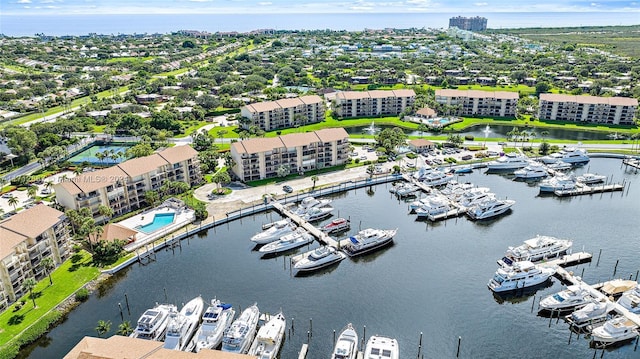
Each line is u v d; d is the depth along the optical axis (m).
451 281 109.88
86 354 72.31
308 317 96.56
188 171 159.25
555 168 186.25
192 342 88.81
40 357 85.88
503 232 134.38
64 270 110.31
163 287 106.75
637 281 108.38
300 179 170.12
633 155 198.38
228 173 174.38
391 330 93.06
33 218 108.50
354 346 85.44
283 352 86.75
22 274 100.31
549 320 96.06
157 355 72.62
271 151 167.62
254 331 90.81
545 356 86.31
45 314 94.81
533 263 112.62
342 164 185.75
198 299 99.31
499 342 89.81
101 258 115.25
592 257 119.06
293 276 112.12
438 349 88.00
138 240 124.06
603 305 95.19
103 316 96.56
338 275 112.69
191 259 119.06
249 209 144.00
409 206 151.88
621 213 146.38
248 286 107.62
